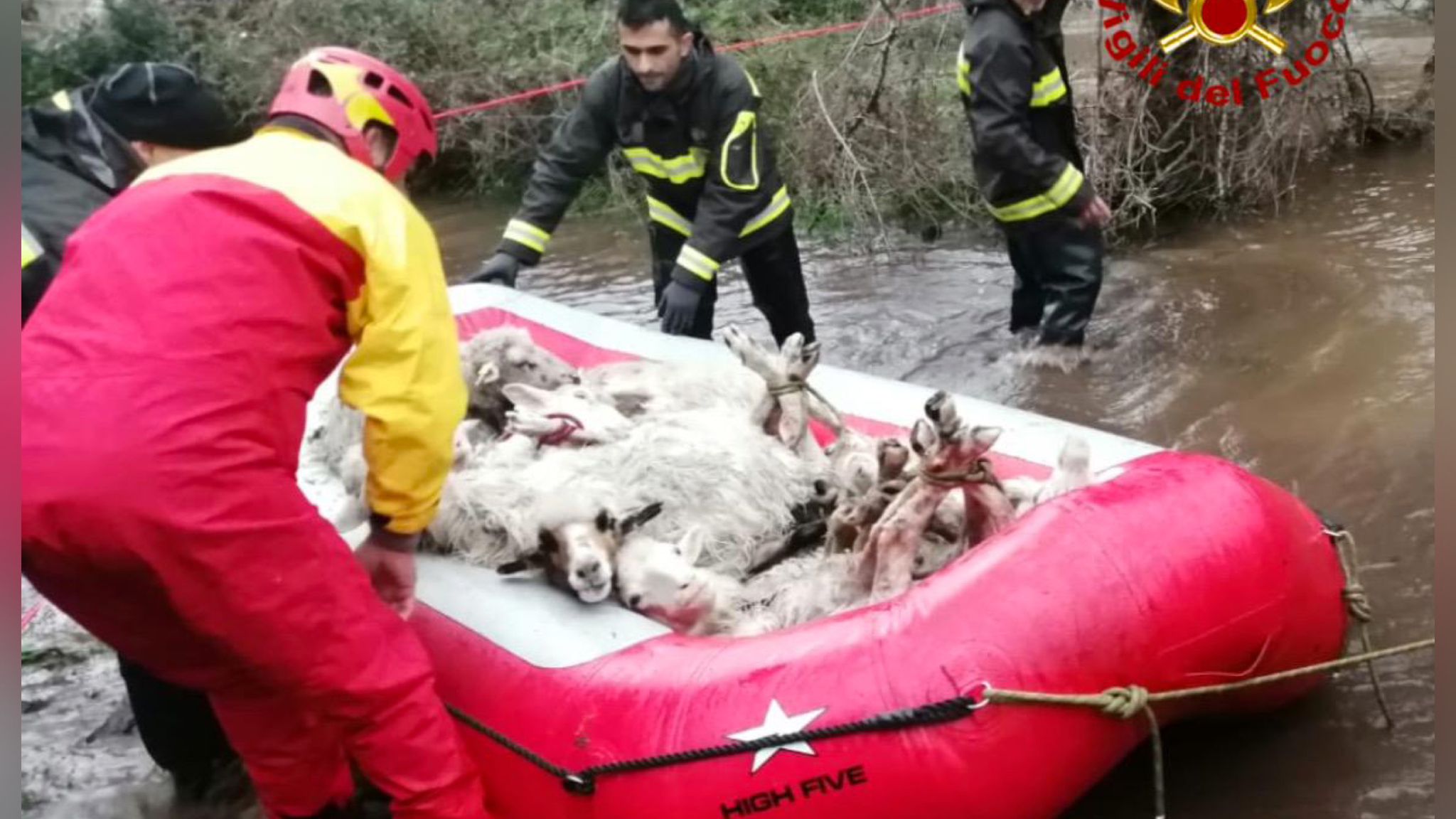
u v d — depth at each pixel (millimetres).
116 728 3693
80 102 2975
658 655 2646
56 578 2314
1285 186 7051
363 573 2482
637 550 2854
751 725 2445
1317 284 5633
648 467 3125
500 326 4270
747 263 5113
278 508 2301
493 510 3062
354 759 2607
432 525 3113
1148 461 2980
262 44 9891
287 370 2303
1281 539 2758
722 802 2443
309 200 2324
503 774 2693
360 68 2658
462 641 2855
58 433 2193
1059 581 2529
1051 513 2699
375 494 2475
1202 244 6430
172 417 2193
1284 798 2793
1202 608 2594
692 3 8836
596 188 8727
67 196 2938
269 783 2707
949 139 7438
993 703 2377
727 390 3611
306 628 2357
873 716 2389
